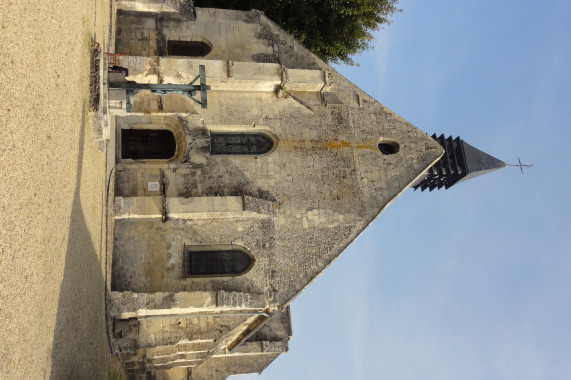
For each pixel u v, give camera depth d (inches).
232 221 778.2
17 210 309.0
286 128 844.6
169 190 773.3
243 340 887.7
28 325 333.1
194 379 1154.7
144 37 857.5
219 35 891.4
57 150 398.3
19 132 310.0
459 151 1016.9
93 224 560.1
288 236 794.2
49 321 382.9
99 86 534.3
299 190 817.5
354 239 815.7
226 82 809.5
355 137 865.5
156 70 759.7
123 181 762.2
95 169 573.6
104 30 671.8
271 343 1064.8
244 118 829.2
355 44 1127.6
